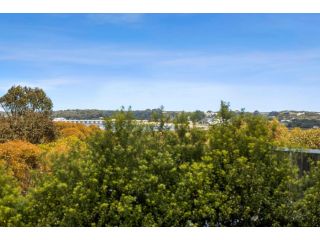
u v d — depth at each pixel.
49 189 5.21
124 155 5.54
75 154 5.68
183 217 5.18
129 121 5.78
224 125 6.11
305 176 5.80
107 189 5.34
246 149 5.79
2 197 5.34
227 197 5.38
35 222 5.13
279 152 5.92
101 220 5.04
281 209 5.48
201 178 5.35
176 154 5.79
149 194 5.24
